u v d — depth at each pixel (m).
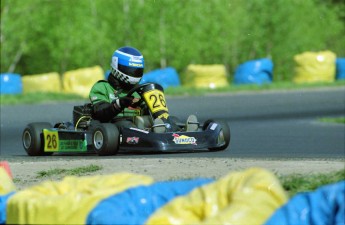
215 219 12.79
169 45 107.25
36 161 34.22
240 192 13.14
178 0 106.69
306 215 12.55
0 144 47.47
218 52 112.44
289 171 23.48
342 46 143.62
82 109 36.78
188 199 13.70
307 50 126.38
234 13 115.44
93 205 14.84
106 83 36.41
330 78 101.19
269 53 121.44
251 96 82.31
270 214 12.84
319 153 35.03
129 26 106.31
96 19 105.56
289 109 68.12
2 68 106.44
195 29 109.06
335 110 66.62
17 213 15.20
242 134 47.22
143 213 14.80
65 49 104.12
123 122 35.28
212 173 24.27
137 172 25.72
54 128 38.66
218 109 69.38
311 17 128.38
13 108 72.62
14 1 100.88
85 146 35.19
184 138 33.84
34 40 105.00
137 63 35.81
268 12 120.06
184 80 96.19
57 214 14.85
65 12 103.31
